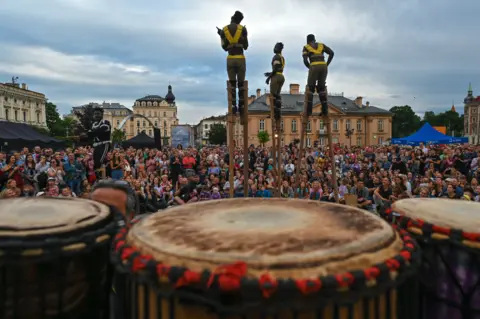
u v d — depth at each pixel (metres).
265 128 70.69
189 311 1.27
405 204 2.32
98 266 1.77
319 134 75.19
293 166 15.38
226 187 11.12
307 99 6.38
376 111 81.81
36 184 10.18
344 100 85.12
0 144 19.30
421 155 18.59
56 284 1.61
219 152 22.77
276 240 1.48
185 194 10.05
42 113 92.69
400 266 1.38
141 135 28.58
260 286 1.16
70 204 2.16
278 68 6.40
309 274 1.24
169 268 1.26
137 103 136.88
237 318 1.22
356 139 80.25
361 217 1.90
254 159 18.47
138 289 1.43
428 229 1.86
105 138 9.83
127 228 1.81
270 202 2.38
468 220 1.90
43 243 1.57
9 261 1.53
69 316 1.65
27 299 1.57
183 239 1.52
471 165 15.26
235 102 5.59
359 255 1.36
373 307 1.33
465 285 1.75
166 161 16.33
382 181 9.49
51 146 24.91
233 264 1.23
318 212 2.03
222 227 1.69
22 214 1.88
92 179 11.45
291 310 1.21
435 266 1.85
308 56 6.26
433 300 1.85
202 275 1.22
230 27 5.42
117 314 1.65
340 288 1.21
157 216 1.95
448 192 9.27
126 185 2.53
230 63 5.43
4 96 77.44
